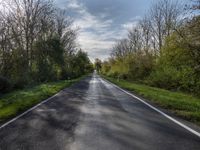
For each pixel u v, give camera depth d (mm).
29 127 8484
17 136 7246
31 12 36844
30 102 15445
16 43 33250
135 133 7488
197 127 8336
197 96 20531
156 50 48000
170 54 19875
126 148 5984
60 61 47156
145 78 45688
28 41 36406
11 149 6004
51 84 35938
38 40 40688
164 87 33688
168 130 7875
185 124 8820
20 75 32750
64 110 12352
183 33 15344
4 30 30609
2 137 7156
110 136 7148
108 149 5918
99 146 6168
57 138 6977
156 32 48094
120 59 77375
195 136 7121
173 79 28719
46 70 43188
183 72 19438
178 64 20703
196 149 5910
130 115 10727
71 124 8906
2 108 13406
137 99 17469
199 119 9945
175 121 9383
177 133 7484
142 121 9383
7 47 31062
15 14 35031
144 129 8031
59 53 46188
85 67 122062
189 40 14820
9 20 32156
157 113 11312
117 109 12555
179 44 15805
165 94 22125
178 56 18109
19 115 11039
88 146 6176
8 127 8539
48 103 15391
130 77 57062
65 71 57812
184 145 6223
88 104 14633
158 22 47250
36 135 7344
